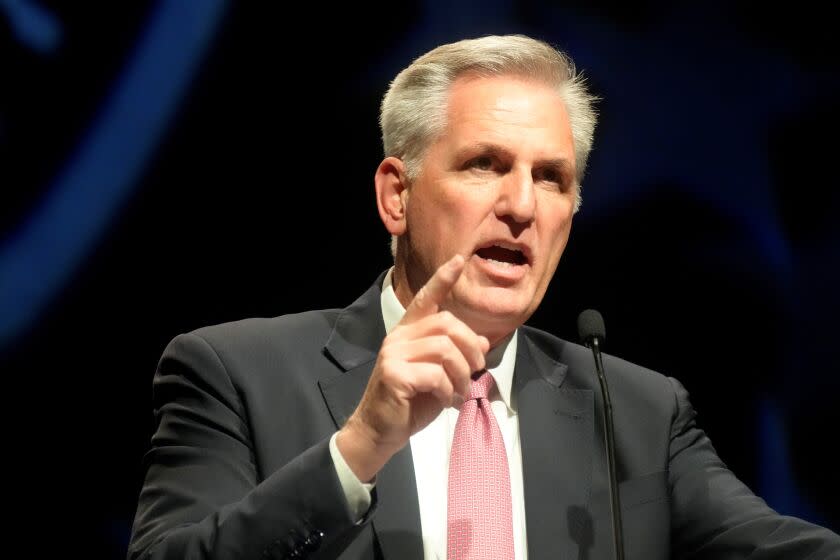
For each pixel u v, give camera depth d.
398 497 5.96
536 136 6.20
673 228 12.80
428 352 5.06
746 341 12.77
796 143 12.88
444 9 12.54
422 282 6.55
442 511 6.08
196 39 12.46
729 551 6.44
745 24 12.87
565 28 12.67
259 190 12.56
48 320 12.30
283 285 12.59
